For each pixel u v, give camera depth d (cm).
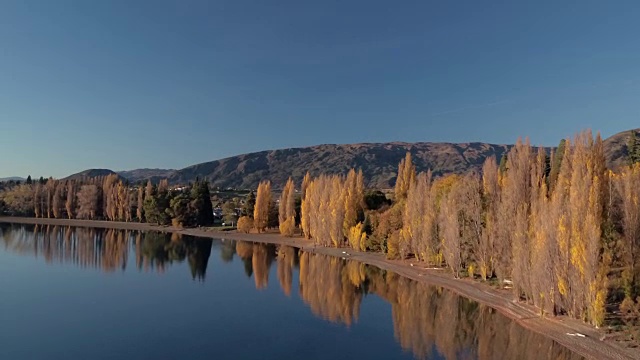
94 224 17375
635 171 6038
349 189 11056
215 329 4541
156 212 16925
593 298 4169
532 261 4878
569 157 5588
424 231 7862
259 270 8144
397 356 3838
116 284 6662
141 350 3916
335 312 5256
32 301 5544
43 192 19350
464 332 4481
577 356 3716
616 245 4900
